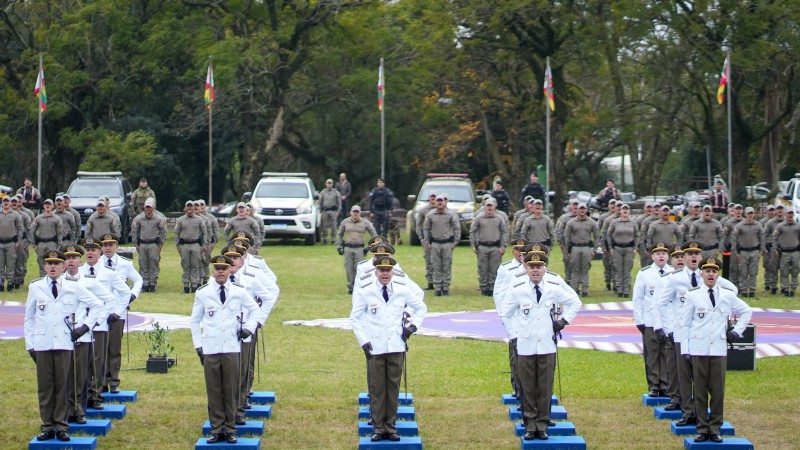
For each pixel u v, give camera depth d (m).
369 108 65.50
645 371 20.52
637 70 53.25
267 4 54.97
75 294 15.97
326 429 16.86
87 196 46.19
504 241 33.09
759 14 48.84
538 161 70.81
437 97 62.88
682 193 85.50
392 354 15.95
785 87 53.56
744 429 16.94
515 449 15.72
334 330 26.27
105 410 17.45
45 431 15.77
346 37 57.41
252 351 18.00
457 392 19.55
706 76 55.19
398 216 58.81
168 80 64.69
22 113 58.38
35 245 33.28
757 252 33.34
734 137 53.12
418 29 54.81
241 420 16.88
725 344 15.83
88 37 57.53
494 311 29.94
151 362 21.11
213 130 71.12
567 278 33.09
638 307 18.91
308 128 66.81
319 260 41.41
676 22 49.59
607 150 64.25
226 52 53.56
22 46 60.53
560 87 53.38
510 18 50.34
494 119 70.00
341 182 51.62
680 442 16.14
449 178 48.78
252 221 33.03
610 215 33.47
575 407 18.45
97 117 61.84
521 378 15.98
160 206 74.06
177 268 39.44
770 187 58.84
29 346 15.94
